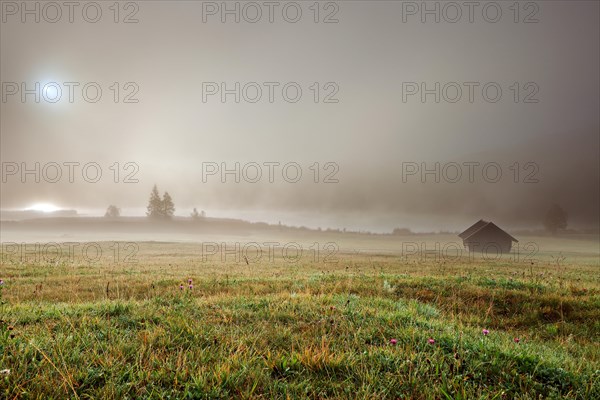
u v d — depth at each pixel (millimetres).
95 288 14219
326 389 4270
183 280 15828
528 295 11820
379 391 4211
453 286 13086
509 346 6008
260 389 4160
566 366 5312
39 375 4098
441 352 5324
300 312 7777
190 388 4043
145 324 6297
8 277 19078
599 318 10344
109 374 4281
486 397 4031
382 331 6422
